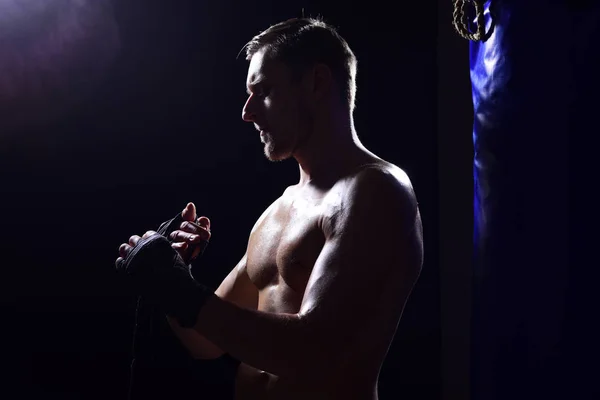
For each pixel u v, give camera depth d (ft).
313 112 3.84
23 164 7.26
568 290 2.70
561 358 2.72
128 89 7.60
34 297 7.28
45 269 7.32
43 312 7.30
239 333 3.22
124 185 7.57
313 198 3.76
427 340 8.45
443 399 8.38
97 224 7.48
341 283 3.27
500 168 3.07
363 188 3.48
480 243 3.23
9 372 7.16
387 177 3.53
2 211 7.19
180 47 7.78
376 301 3.34
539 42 2.85
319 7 8.18
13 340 7.20
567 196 2.72
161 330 7.26
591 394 2.60
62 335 7.34
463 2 3.37
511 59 2.98
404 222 3.48
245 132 7.94
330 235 3.45
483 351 3.16
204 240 4.19
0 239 7.18
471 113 8.50
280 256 3.76
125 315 7.48
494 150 3.11
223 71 7.89
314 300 3.26
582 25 2.69
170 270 3.40
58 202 7.37
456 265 8.44
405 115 8.43
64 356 7.33
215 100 7.86
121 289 7.50
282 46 3.85
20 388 7.18
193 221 4.35
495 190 3.11
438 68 8.54
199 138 7.82
